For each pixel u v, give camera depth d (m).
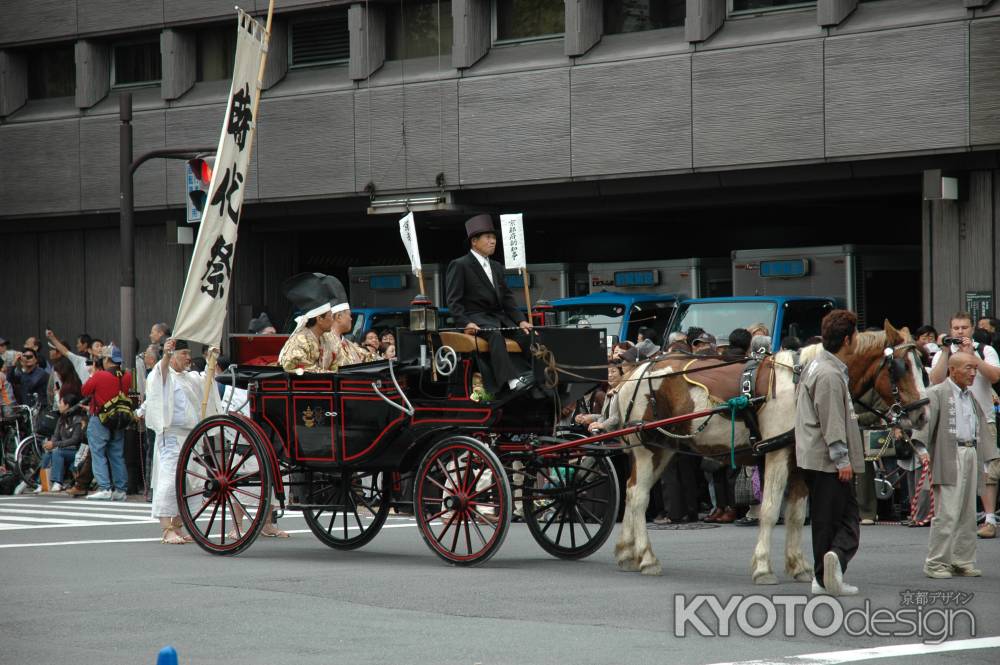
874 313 25.38
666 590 13.01
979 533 17.66
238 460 17.52
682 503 19.86
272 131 30.80
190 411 17.94
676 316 25.25
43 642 10.43
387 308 30.31
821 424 12.36
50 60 34.94
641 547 14.31
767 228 34.28
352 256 36.22
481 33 28.77
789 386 13.17
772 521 13.36
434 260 36.31
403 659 9.67
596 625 11.09
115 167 33.31
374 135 29.64
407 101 29.20
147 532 19.36
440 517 15.41
